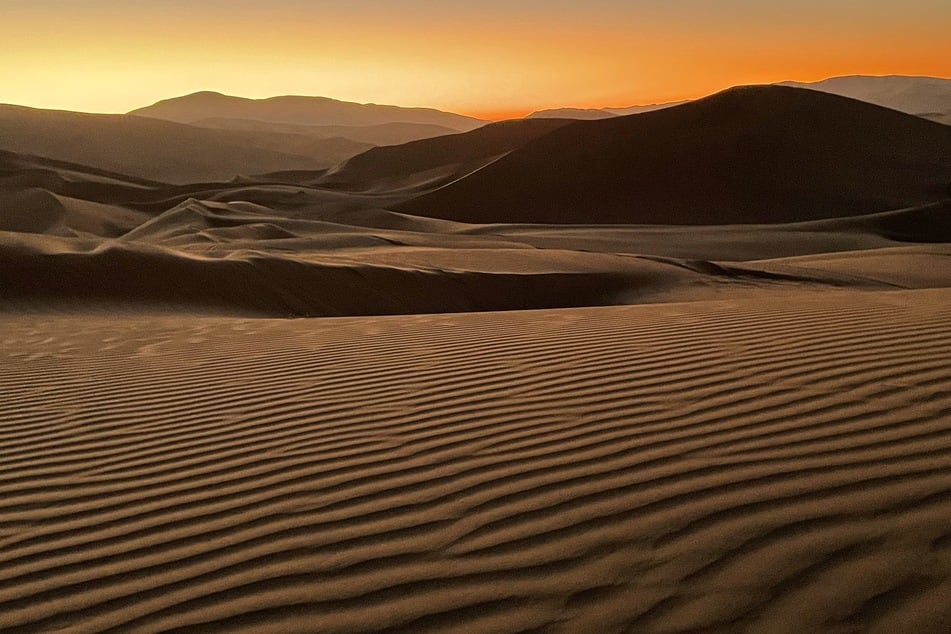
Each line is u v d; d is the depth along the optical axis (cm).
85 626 272
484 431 429
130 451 453
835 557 263
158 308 1411
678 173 6719
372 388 548
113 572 308
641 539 289
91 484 405
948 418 386
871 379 464
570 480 349
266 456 422
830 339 594
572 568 274
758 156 6769
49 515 369
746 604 243
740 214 6212
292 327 901
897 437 364
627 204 6506
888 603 237
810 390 452
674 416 425
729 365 528
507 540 299
